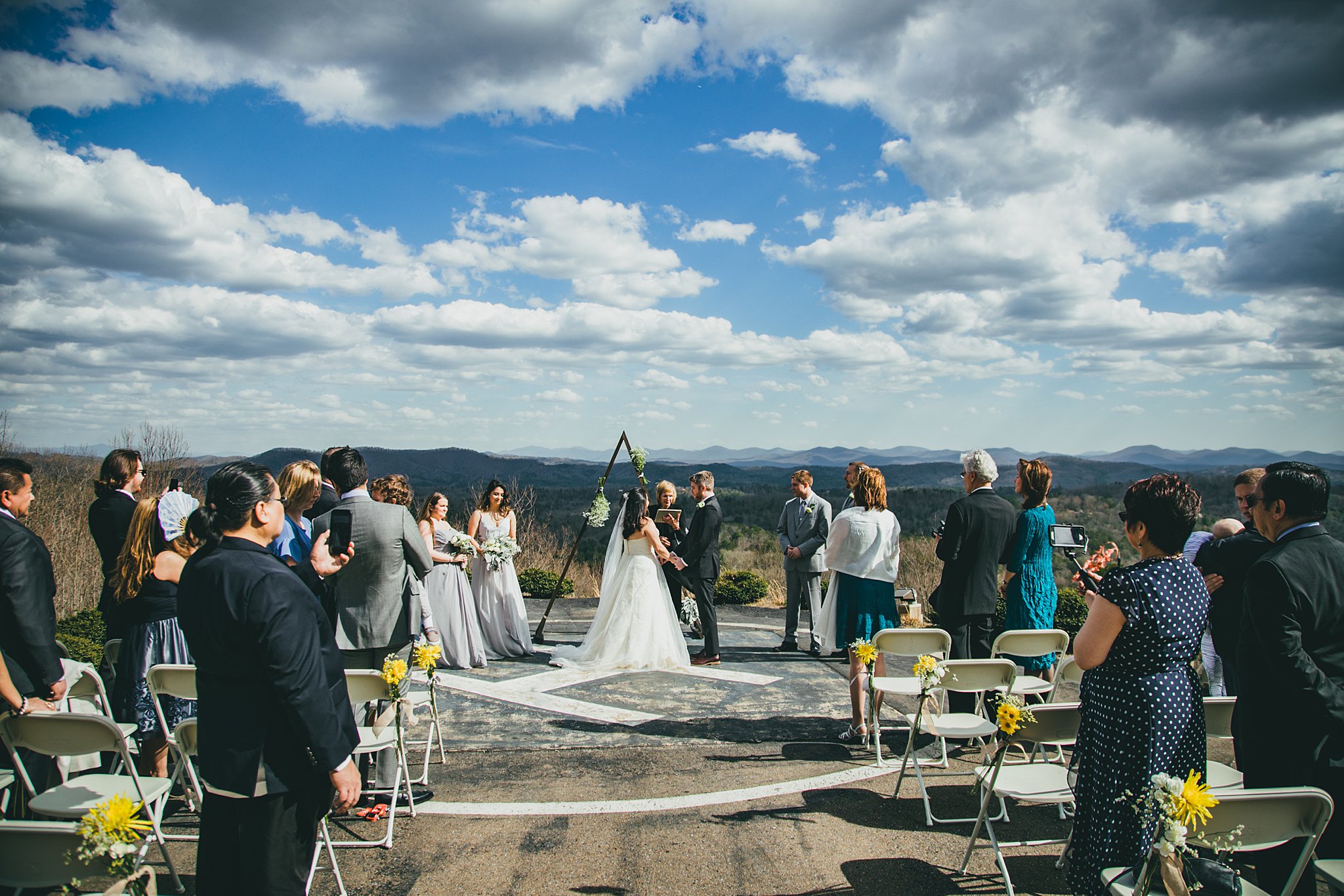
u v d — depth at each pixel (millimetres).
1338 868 2869
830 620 6188
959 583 5793
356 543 4867
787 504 9727
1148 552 3039
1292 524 3289
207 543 2760
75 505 13242
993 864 3979
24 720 3312
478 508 9492
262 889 2646
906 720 6605
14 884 2512
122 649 4426
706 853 4074
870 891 3689
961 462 6031
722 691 7539
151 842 4180
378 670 4809
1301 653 3014
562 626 11406
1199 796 2467
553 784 5059
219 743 2625
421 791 4867
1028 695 6004
